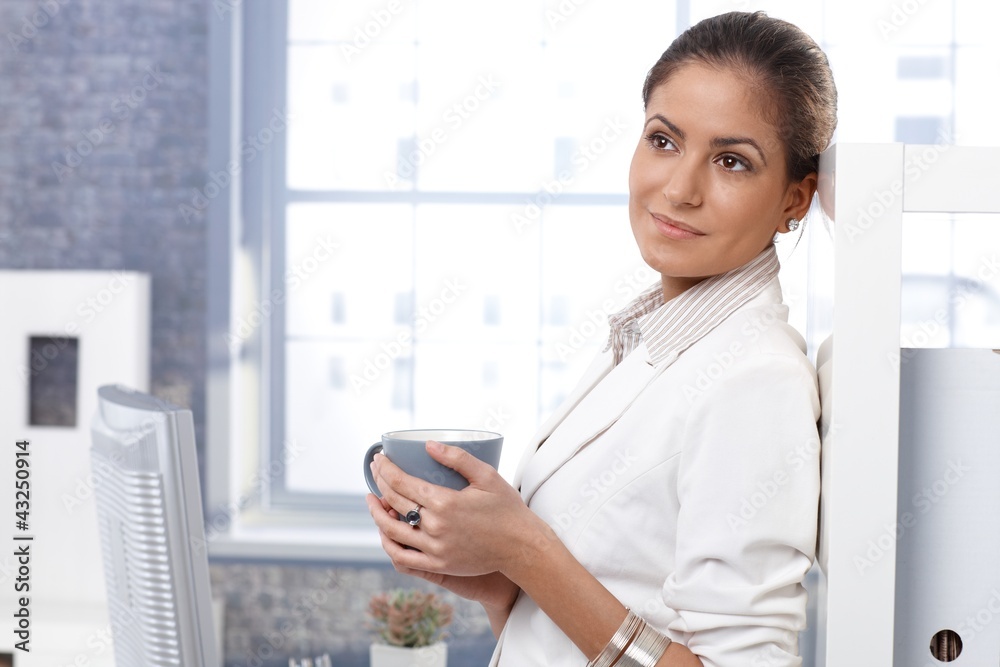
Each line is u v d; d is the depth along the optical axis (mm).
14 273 2596
